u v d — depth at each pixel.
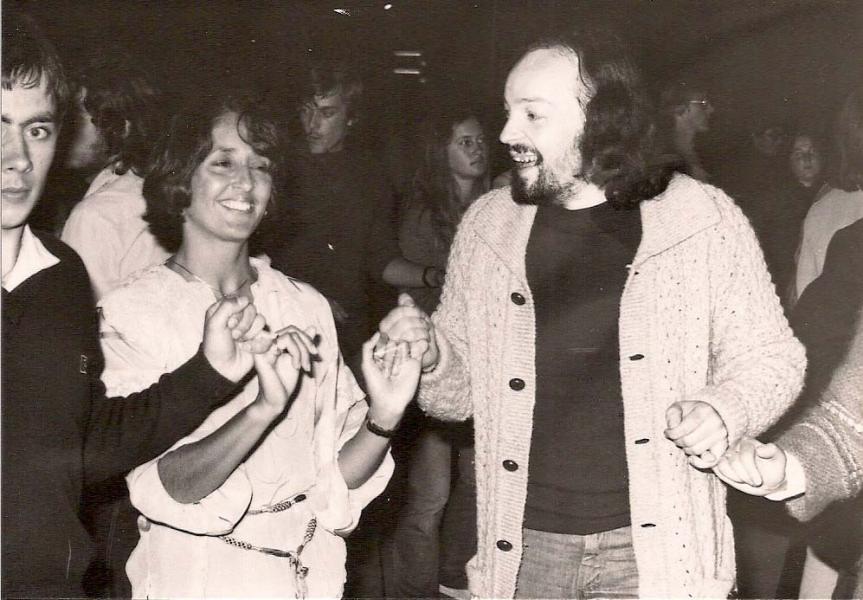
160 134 2.14
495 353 2.12
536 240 2.11
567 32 2.08
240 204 2.09
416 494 3.49
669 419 1.90
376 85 3.55
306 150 3.26
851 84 3.32
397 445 3.47
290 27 3.10
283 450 2.07
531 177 2.08
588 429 2.05
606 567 2.05
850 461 1.93
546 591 2.08
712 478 2.05
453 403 2.21
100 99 2.63
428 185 3.72
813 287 2.36
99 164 2.73
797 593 3.25
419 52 3.70
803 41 3.37
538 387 2.08
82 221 2.67
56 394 1.77
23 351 1.75
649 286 2.03
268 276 2.21
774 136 3.39
